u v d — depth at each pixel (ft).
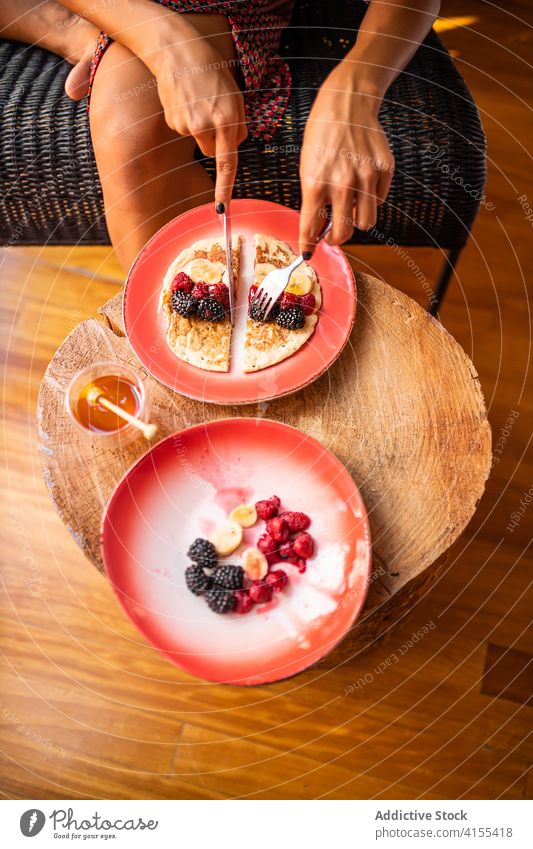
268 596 3.49
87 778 4.94
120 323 4.27
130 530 3.59
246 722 5.12
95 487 3.82
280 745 5.06
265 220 4.49
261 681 3.26
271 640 3.40
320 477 3.70
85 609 5.44
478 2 8.91
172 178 5.01
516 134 8.06
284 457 3.76
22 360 6.43
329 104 4.25
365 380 4.14
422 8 4.80
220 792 4.90
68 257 6.94
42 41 5.78
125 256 5.23
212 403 3.93
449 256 6.19
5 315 6.62
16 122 5.43
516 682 5.32
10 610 5.42
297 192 5.62
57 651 5.31
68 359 4.16
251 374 4.05
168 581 3.54
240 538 3.61
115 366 3.92
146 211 4.99
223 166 4.26
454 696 5.25
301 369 4.06
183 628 3.43
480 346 6.75
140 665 5.28
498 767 5.05
